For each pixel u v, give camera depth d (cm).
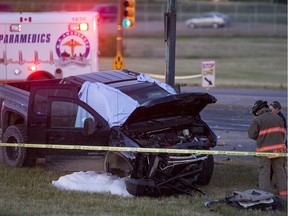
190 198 3994
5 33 7488
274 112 4159
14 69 7544
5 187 4075
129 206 3691
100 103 4309
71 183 4128
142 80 4722
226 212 3609
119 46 9094
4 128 4866
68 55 7650
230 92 9944
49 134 4334
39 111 4397
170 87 4659
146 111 4084
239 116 7806
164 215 3522
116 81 4672
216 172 4700
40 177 4350
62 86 4378
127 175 4088
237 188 4278
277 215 3594
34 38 7556
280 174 4084
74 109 4288
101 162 4216
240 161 5100
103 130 4169
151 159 3966
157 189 3975
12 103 4738
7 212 3419
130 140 4028
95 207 3653
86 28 7656
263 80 13650
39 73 7606
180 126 4306
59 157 4288
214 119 7544
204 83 7819
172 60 5212
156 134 4194
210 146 4350
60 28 7606
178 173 4094
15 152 4572
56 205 3662
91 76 4788
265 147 4084
